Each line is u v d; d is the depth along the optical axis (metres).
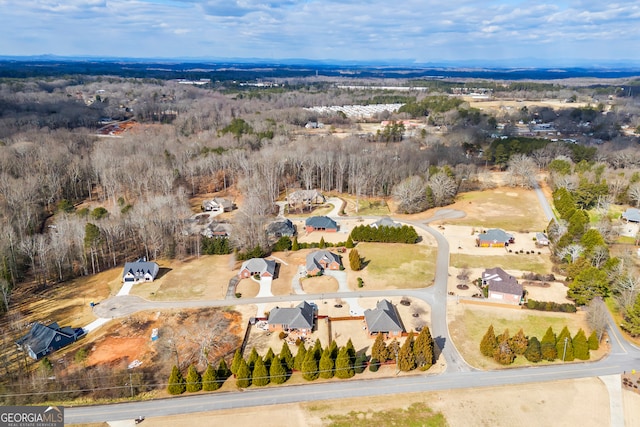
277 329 79.88
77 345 76.00
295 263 106.94
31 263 103.00
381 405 62.12
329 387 65.94
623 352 73.62
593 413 60.69
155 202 119.81
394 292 92.88
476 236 122.19
